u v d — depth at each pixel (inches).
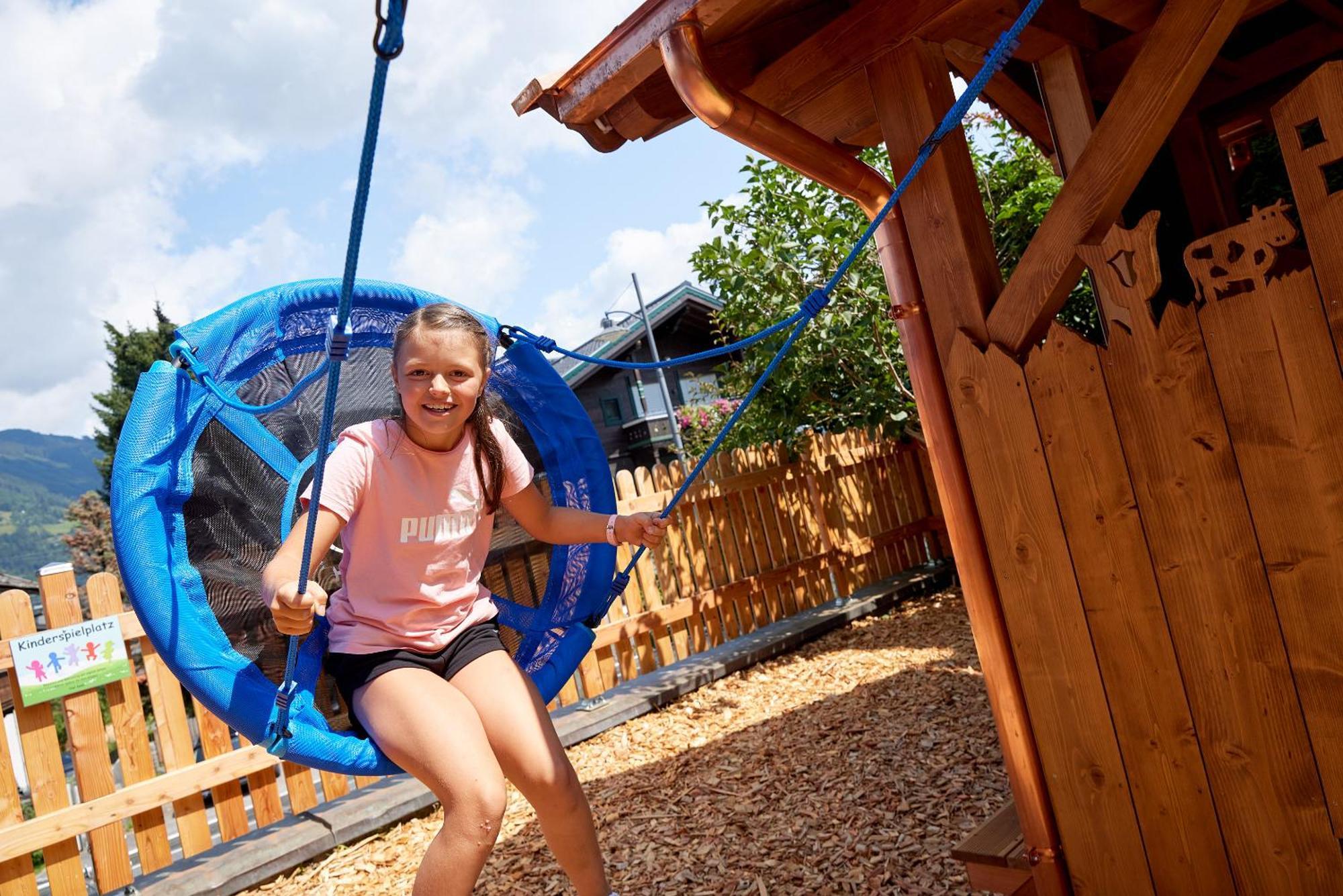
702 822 171.6
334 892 176.4
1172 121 86.8
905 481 390.3
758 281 331.6
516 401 123.5
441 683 85.7
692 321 1093.8
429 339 85.7
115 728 195.5
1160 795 92.0
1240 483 83.2
